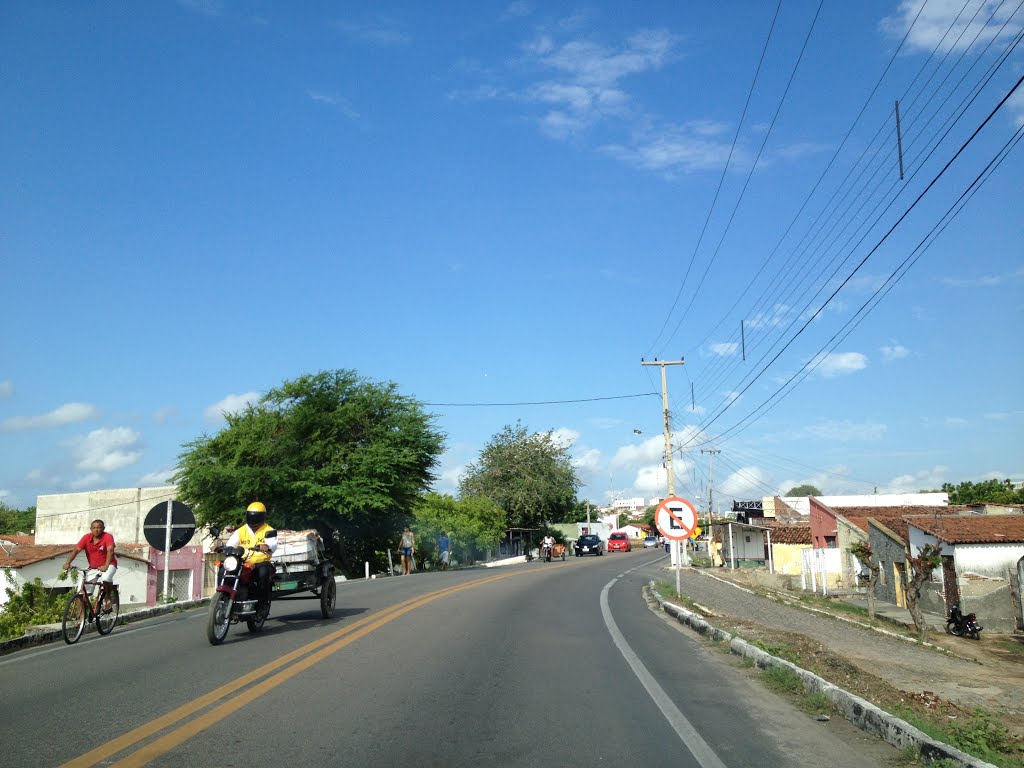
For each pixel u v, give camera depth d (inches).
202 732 277.3
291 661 410.9
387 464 1638.8
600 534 5167.3
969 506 1817.2
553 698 337.4
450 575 1254.9
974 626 997.8
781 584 1638.8
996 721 327.9
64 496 2049.7
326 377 1734.7
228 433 1653.5
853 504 2418.8
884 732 282.4
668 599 786.8
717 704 334.0
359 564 1834.4
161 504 776.3
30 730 280.2
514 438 3393.2
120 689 348.5
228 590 481.7
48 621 592.4
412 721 294.4
